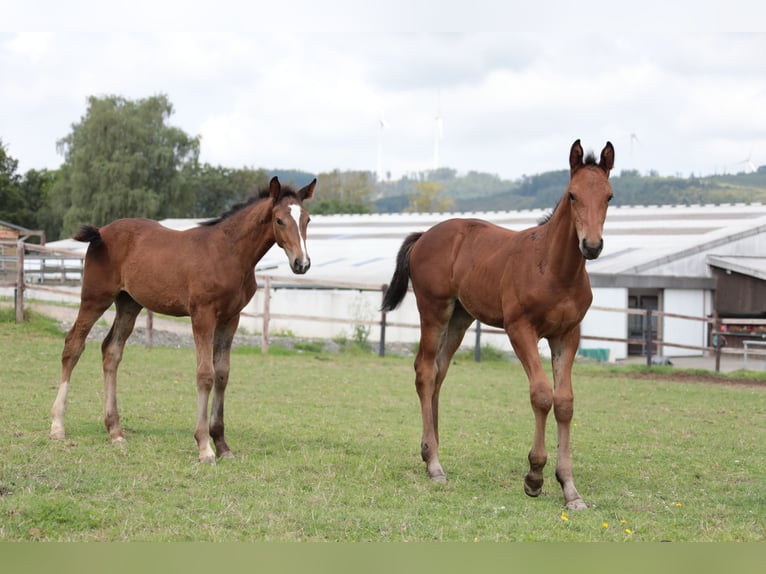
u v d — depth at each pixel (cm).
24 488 562
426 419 706
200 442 698
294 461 704
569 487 607
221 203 7338
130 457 683
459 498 613
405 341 2533
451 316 738
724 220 3450
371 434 866
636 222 3566
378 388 1249
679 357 2620
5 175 6506
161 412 921
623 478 706
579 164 597
